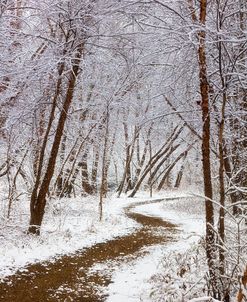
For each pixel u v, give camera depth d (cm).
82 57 1260
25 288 841
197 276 802
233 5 841
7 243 1129
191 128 927
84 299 808
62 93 1439
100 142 2425
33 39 1268
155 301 759
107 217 1947
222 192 754
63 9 1161
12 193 1442
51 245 1214
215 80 890
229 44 800
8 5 1183
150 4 882
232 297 727
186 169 4194
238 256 639
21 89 1318
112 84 1694
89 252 1220
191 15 811
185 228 1850
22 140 1584
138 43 1002
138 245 1394
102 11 1112
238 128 1070
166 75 995
